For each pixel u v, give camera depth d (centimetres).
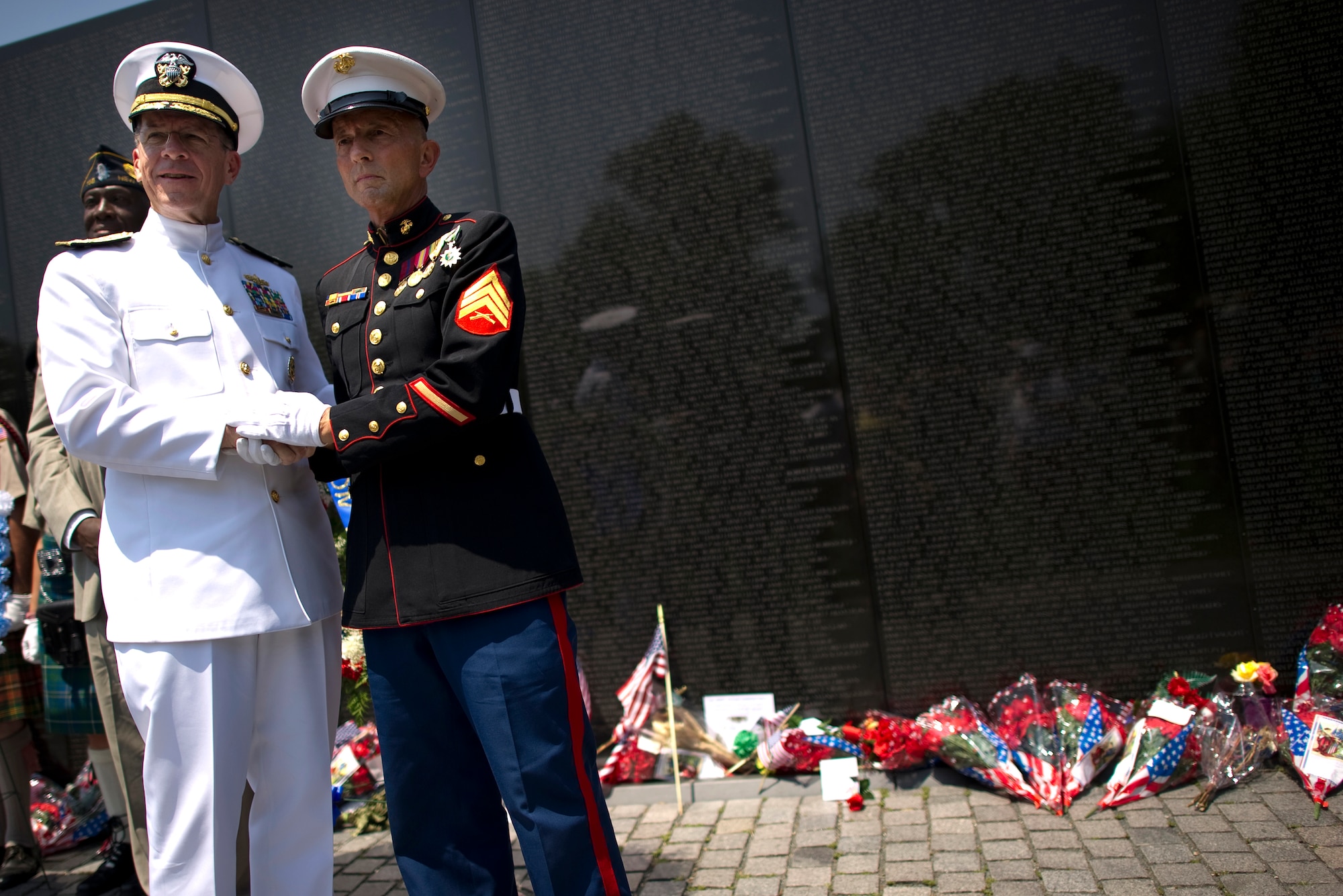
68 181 407
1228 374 316
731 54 347
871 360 338
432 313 187
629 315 356
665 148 353
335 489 318
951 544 334
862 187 338
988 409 331
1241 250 315
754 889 246
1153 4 319
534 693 178
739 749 328
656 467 354
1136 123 320
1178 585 320
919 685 337
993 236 330
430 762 191
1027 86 327
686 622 352
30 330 409
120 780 268
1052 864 245
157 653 184
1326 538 310
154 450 181
